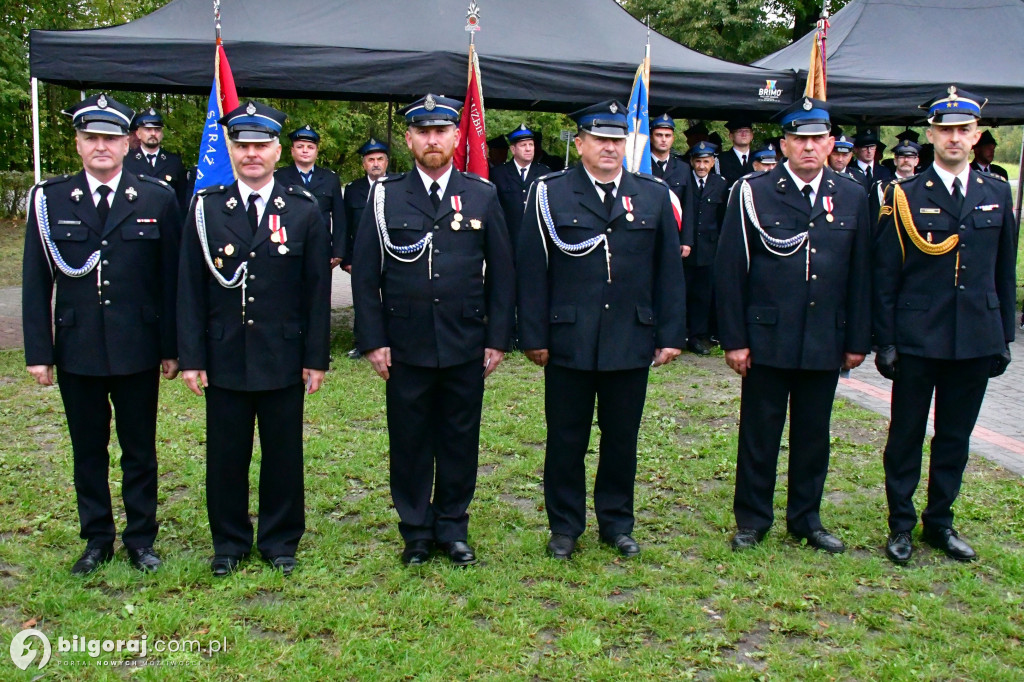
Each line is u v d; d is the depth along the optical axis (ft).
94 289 11.32
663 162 25.82
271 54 23.12
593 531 13.55
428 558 12.32
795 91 26.04
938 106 12.40
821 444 12.98
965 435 12.82
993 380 23.95
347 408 19.61
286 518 12.17
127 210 11.50
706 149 26.63
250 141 11.20
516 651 10.08
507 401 20.58
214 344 11.50
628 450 12.75
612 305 12.19
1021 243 62.59
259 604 11.06
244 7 24.90
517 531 13.43
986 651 10.29
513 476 15.87
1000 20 30.27
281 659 9.89
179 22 23.98
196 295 11.43
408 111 11.91
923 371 12.60
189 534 13.16
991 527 13.76
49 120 56.75
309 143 24.44
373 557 12.43
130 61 22.71
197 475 15.46
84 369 11.32
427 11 25.62
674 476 15.88
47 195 11.38
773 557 12.57
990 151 32.73
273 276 11.48
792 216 12.55
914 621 10.90
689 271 26.55
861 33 29.37
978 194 12.46
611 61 25.04
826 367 12.50
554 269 12.46
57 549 12.58
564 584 11.73
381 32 24.53
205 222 11.39
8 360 23.89
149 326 11.68
